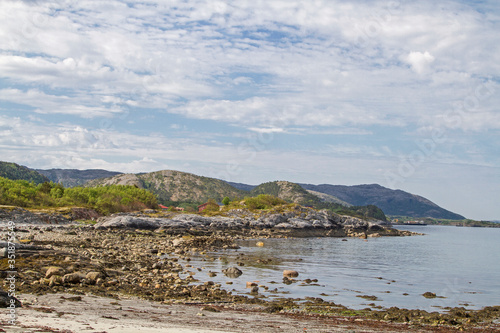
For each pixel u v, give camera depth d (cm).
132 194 18150
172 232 10869
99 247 5891
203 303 2869
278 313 2708
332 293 3638
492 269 6025
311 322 2448
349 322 2541
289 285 3931
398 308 3064
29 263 3325
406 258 7388
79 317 1906
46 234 7644
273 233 13262
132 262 4562
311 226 14812
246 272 4656
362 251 8512
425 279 4769
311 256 6931
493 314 3000
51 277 2936
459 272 5534
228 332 1903
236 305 2900
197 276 4159
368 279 4569
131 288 3145
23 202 13488
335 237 14262
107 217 12638
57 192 16212
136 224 11450
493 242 14675
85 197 16925
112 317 2012
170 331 1756
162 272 4100
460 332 2427
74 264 3481
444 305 3331
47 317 1814
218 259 5847
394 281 4509
